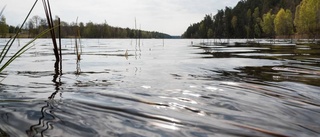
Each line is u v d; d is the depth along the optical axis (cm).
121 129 237
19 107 299
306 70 639
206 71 646
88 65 804
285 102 333
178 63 857
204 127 244
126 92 393
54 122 250
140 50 1847
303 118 270
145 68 720
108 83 474
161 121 260
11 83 468
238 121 262
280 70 646
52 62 885
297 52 1326
